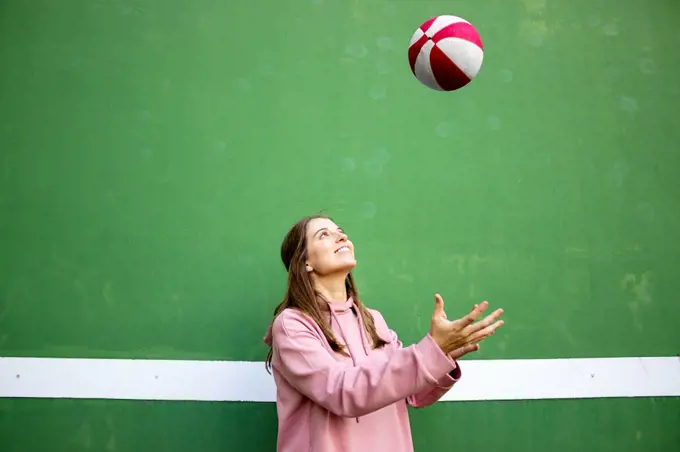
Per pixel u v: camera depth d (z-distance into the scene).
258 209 2.66
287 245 2.36
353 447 2.01
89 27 2.79
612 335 2.62
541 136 2.77
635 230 2.71
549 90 2.81
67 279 2.58
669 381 2.59
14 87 2.73
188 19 2.81
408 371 1.86
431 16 2.85
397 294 2.61
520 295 2.63
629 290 2.66
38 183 2.65
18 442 2.45
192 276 2.60
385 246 2.65
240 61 2.78
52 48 2.77
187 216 2.64
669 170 2.77
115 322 2.55
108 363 2.52
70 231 2.62
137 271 2.59
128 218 2.64
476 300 2.62
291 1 2.84
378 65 2.80
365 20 2.83
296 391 2.12
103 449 2.46
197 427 2.48
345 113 2.75
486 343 2.59
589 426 2.54
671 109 2.82
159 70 2.76
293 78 2.77
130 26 2.80
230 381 2.51
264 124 2.73
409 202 2.69
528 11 2.87
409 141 2.74
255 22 2.81
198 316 2.57
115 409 2.48
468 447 2.51
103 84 2.74
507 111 2.78
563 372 2.57
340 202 2.67
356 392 1.88
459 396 2.53
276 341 2.12
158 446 2.47
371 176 2.70
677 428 2.56
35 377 2.50
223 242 2.63
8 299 2.56
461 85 2.18
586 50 2.85
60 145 2.69
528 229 2.69
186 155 2.69
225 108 2.74
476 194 2.71
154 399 2.49
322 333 2.14
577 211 2.71
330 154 2.71
